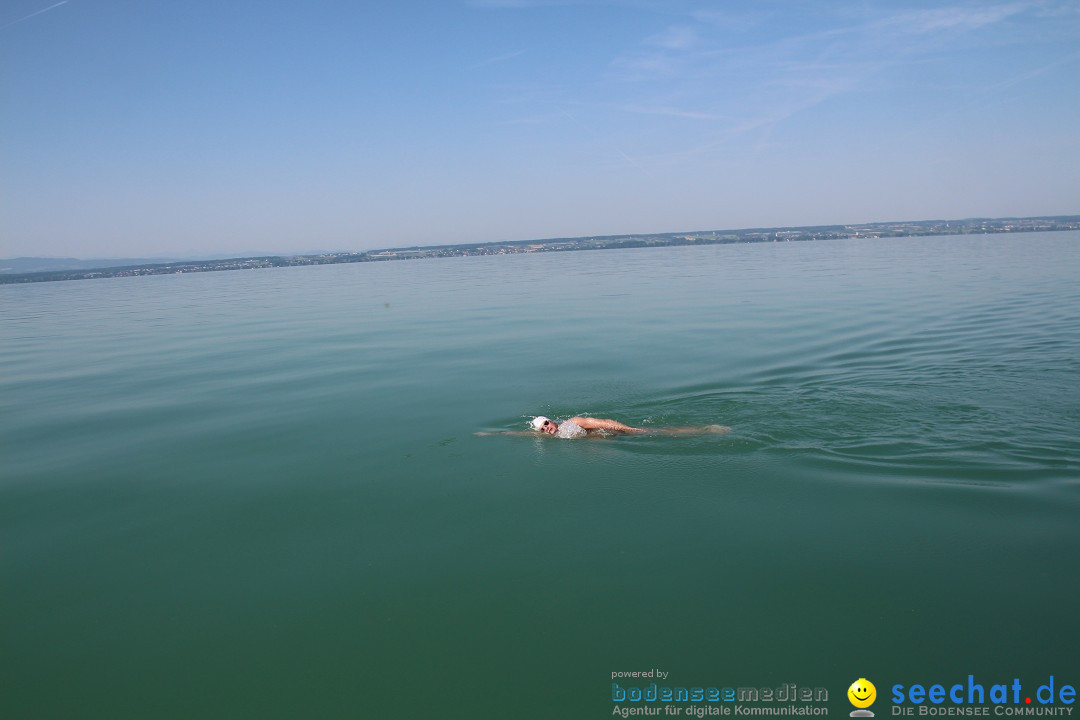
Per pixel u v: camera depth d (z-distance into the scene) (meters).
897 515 8.70
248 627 7.09
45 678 6.43
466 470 10.83
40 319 36.22
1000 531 8.18
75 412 15.19
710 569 7.78
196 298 45.66
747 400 13.60
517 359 18.69
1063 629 6.47
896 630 6.62
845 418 12.19
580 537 8.61
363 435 12.62
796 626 6.77
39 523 9.47
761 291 32.59
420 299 36.78
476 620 7.07
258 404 15.11
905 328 20.38
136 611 7.40
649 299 31.59
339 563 8.20
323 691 6.19
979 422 11.58
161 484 10.68
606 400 14.15
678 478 10.20
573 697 6.01
